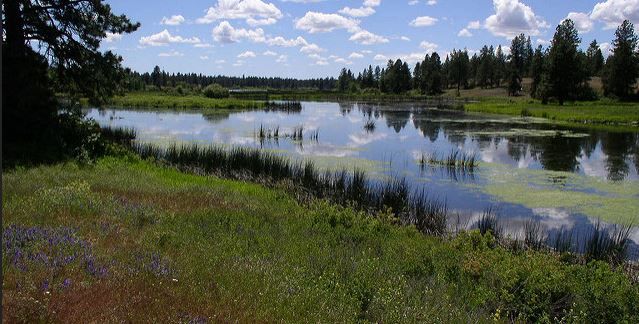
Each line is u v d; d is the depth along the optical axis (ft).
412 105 351.46
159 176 63.52
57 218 31.55
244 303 21.20
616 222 57.26
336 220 44.21
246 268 26.21
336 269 28.04
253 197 53.88
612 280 27.45
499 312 24.75
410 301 24.17
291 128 166.30
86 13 87.30
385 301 23.59
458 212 60.49
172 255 26.71
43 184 42.93
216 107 284.20
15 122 71.00
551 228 54.49
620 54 332.80
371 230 42.57
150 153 85.30
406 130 165.27
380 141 133.08
